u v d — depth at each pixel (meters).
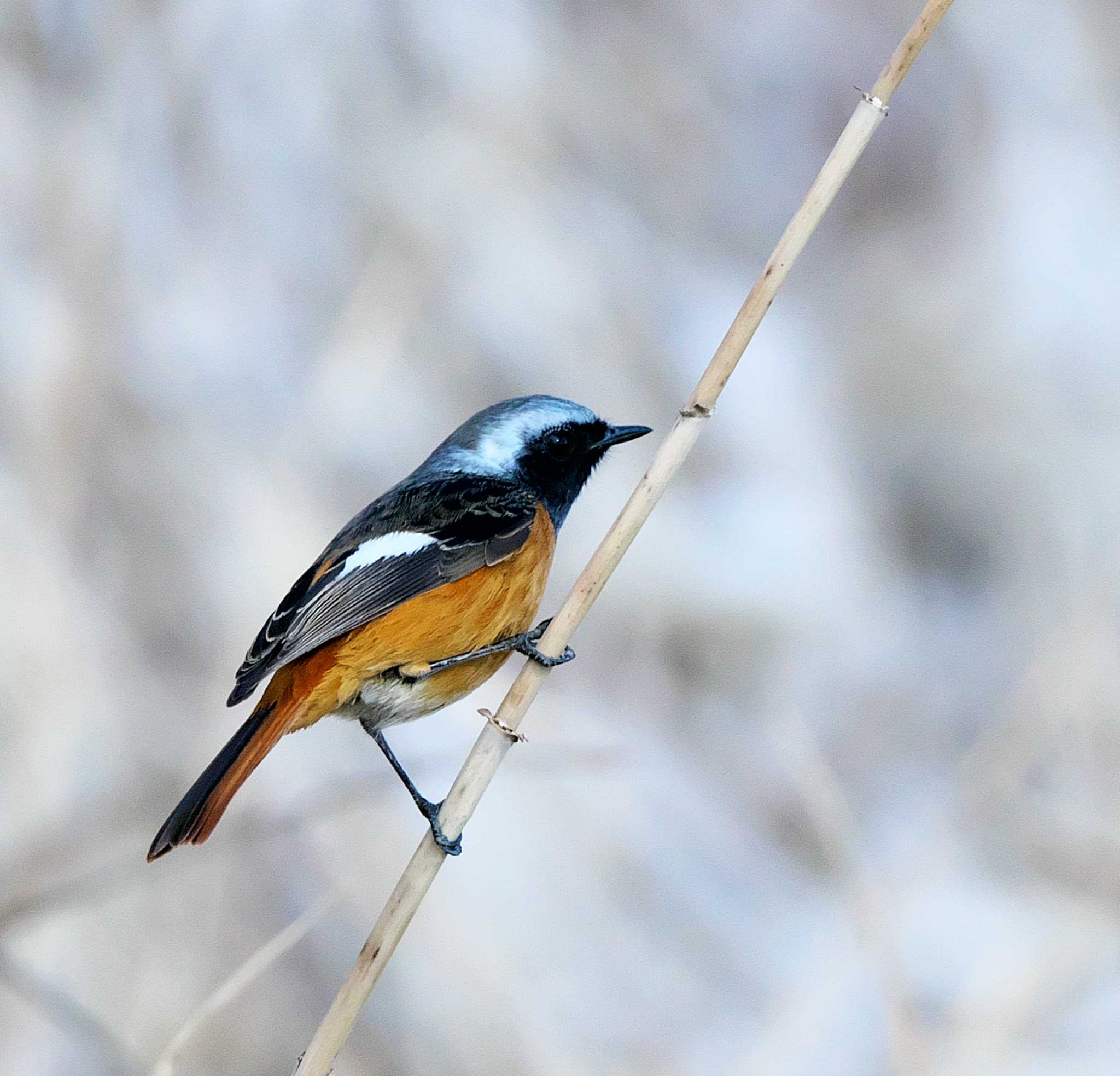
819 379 16.36
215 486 12.40
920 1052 7.98
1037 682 11.48
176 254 13.96
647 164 17.23
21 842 9.87
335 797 10.90
